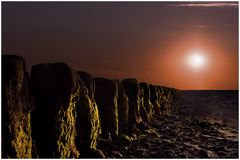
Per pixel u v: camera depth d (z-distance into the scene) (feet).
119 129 56.49
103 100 50.83
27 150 29.60
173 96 142.10
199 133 70.54
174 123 84.48
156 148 50.67
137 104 65.31
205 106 154.30
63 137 34.60
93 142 42.29
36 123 33.35
